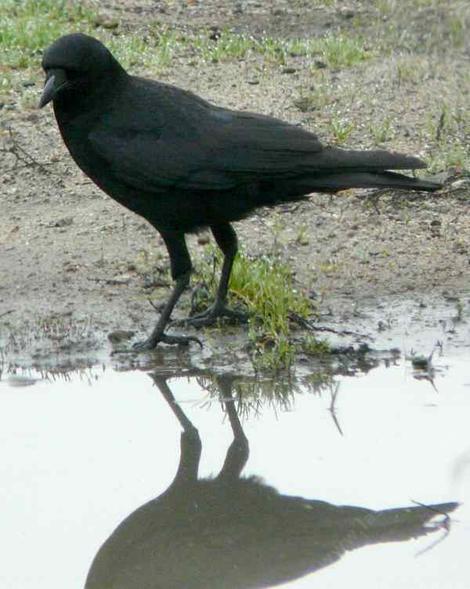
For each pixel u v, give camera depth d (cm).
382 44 1825
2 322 1119
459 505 836
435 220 1306
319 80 1673
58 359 1066
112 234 1284
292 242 1265
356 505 843
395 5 1948
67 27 1841
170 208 1068
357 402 992
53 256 1236
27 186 1392
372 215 1318
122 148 1052
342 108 1575
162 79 1672
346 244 1261
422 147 1461
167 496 861
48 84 1045
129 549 798
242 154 1047
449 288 1181
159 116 1059
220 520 840
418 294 1171
